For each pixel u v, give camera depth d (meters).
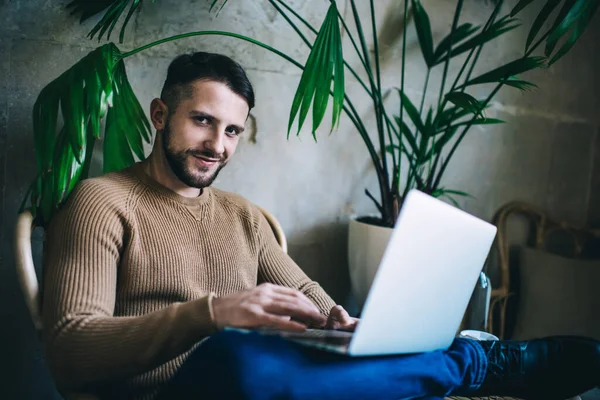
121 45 1.52
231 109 1.13
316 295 1.31
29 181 1.45
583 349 1.12
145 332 0.89
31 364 1.50
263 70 1.71
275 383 0.80
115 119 1.35
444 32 1.99
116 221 1.05
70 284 0.95
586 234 2.16
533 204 2.24
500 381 1.10
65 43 1.45
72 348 0.89
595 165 2.33
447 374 0.96
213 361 0.84
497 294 2.07
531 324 1.95
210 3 1.61
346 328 1.10
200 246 1.17
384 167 1.67
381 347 0.85
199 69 1.12
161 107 1.17
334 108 1.32
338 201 1.88
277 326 0.88
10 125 1.41
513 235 2.21
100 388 1.04
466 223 0.89
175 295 1.11
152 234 1.10
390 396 0.88
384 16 1.87
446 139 1.71
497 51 2.09
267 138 1.74
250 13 1.66
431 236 0.82
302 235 1.84
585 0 1.25
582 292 1.92
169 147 1.13
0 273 1.44
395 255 0.78
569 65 2.21
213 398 0.83
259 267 1.32
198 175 1.14
